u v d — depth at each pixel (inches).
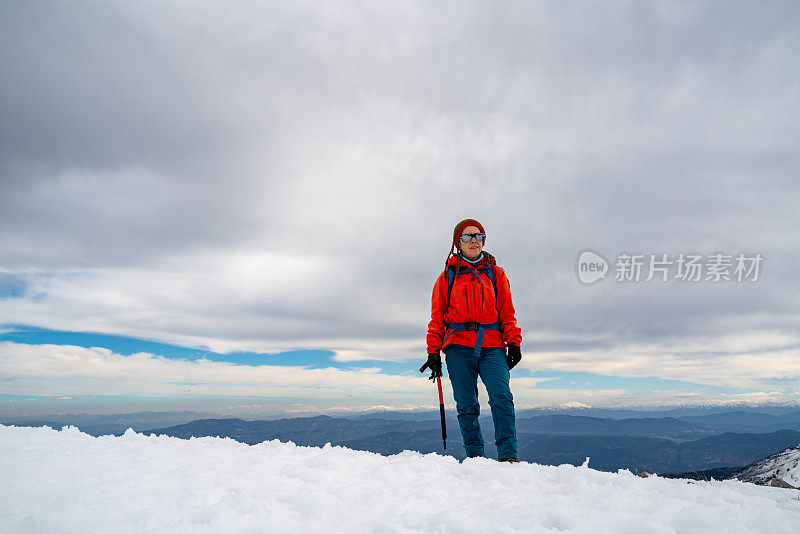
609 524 68.4
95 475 84.0
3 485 76.2
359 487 86.8
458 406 167.6
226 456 106.8
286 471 94.1
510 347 165.8
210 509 66.3
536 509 73.5
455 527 66.2
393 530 64.2
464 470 105.3
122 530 60.4
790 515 78.0
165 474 86.7
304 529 64.3
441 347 173.5
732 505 84.0
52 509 66.2
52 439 118.6
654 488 95.7
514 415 159.6
